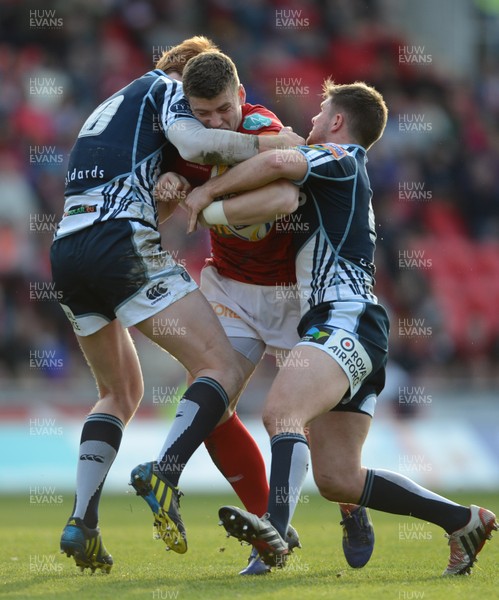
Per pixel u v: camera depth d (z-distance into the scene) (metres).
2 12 59.94
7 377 45.81
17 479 38.47
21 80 56.78
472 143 66.25
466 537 15.88
